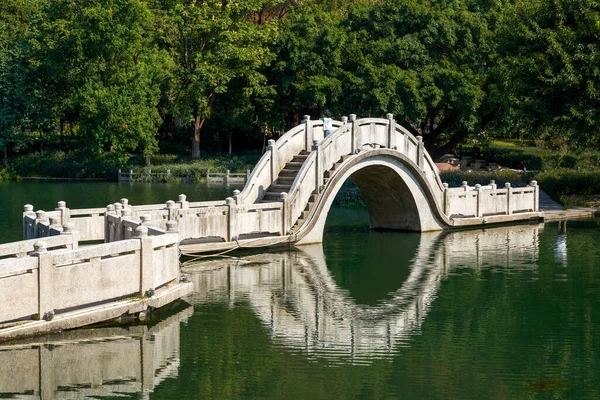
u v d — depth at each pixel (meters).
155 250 16.81
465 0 59.66
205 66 63.06
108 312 15.26
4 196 47.22
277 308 17.95
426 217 30.72
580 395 12.52
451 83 53.84
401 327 16.47
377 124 28.56
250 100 68.69
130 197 46.88
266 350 14.72
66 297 14.66
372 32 58.84
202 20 63.66
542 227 32.50
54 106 68.62
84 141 72.44
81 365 13.70
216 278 21.16
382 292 19.78
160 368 13.62
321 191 26.80
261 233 26.11
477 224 32.53
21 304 13.95
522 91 37.88
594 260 24.33
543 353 14.74
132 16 65.31
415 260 24.30
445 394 12.52
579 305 18.44
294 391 12.61
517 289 20.11
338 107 56.94
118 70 66.19
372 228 31.77
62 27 64.56
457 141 60.09
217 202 24.98
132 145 64.69
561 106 37.19
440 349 14.96
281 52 64.75
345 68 59.09
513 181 43.62
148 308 16.20
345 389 12.68
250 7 65.19
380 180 29.89
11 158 70.81
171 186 57.94
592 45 35.12
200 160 68.69
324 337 15.68
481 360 14.25
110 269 15.48
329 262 23.89
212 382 12.98
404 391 12.66
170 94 69.94
